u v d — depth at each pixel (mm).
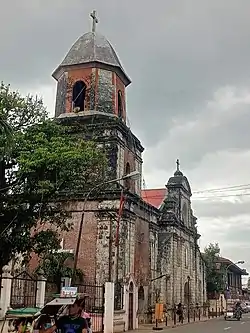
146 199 49438
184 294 48562
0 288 21938
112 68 35094
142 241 38375
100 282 31844
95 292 31172
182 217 49594
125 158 35438
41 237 23312
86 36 36188
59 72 35750
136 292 33938
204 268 58125
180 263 47281
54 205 29094
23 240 22234
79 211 33250
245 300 98438
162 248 44875
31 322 14602
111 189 32844
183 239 49281
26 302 25656
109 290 29188
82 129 32719
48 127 22938
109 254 32250
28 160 20609
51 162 20781
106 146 33719
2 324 20250
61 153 20984
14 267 28266
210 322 44812
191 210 53625
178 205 48281
